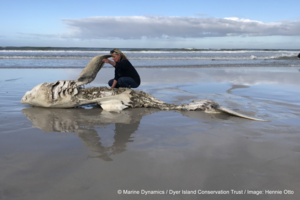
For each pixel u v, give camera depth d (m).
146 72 10.72
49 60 17.12
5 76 8.51
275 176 2.02
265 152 2.49
